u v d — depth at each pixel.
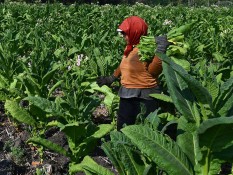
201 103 2.76
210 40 10.48
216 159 2.88
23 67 5.96
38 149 4.68
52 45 9.40
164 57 2.69
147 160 3.16
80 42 9.78
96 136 4.14
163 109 4.86
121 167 3.22
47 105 4.21
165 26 12.60
